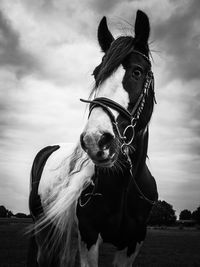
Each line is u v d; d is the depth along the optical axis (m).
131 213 2.68
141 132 2.68
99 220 2.53
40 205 3.62
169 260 13.73
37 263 3.58
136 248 2.74
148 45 2.78
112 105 2.41
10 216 71.19
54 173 3.36
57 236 3.15
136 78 2.56
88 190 2.61
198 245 24.42
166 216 75.19
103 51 3.08
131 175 2.59
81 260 2.57
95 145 2.20
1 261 11.46
